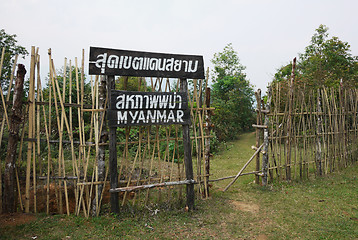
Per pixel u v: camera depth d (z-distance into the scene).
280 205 5.37
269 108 6.71
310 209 5.13
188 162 4.96
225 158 11.15
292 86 7.07
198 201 5.57
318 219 4.66
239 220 4.66
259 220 4.67
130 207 4.81
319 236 4.04
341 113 8.54
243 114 21.84
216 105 17.91
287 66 21.16
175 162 9.62
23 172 4.96
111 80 4.39
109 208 4.89
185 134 4.97
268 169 6.86
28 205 4.50
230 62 26.22
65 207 4.96
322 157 8.09
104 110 4.55
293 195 5.96
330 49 20.34
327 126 8.13
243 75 24.84
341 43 20.02
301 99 7.51
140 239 3.86
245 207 5.31
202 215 4.83
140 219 4.52
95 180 4.68
